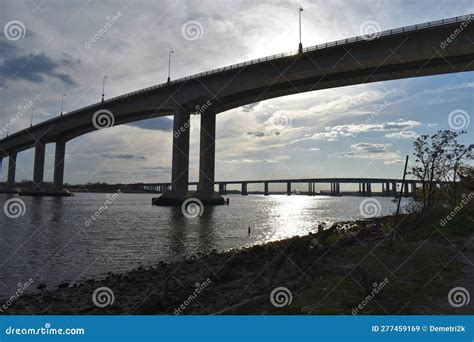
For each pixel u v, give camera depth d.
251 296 11.70
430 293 9.88
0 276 20.27
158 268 20.53
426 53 53.16
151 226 47.09
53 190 143.75
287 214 75.88
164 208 79.94
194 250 29.45
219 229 45.19
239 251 23.83
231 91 76.19
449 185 30.03
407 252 15.70
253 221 57.78
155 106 91.00
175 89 85.25
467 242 18.08
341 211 88.44
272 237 38.53
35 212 67.19
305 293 10.71
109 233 39.56
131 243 32.88
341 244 18.98
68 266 23.05
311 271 13.20
